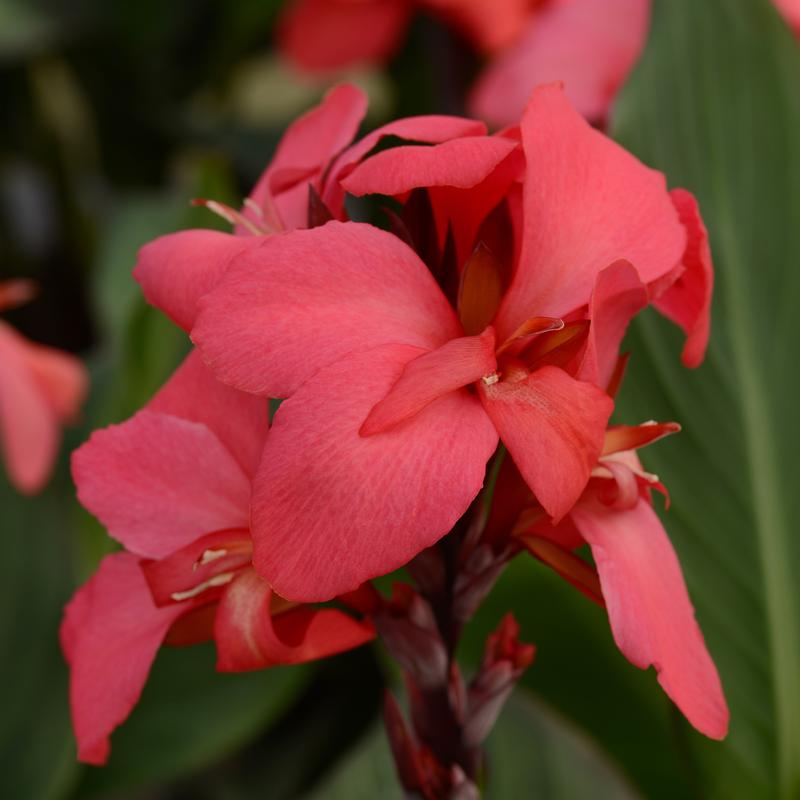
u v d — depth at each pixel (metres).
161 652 0.81
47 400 0.88
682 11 0.71
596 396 0.52
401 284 0.53
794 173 0.71
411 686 0.58
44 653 0.83
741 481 0.71
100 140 1.36
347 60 1.26
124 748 0.81
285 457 0.50
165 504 0.56
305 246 0.52
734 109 0.71
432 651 0.56
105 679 0.56
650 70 0.71
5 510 0.85
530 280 0.54
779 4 0.84
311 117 0.58
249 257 0.51
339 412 0.51
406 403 0.51
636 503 0.55
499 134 0.55
